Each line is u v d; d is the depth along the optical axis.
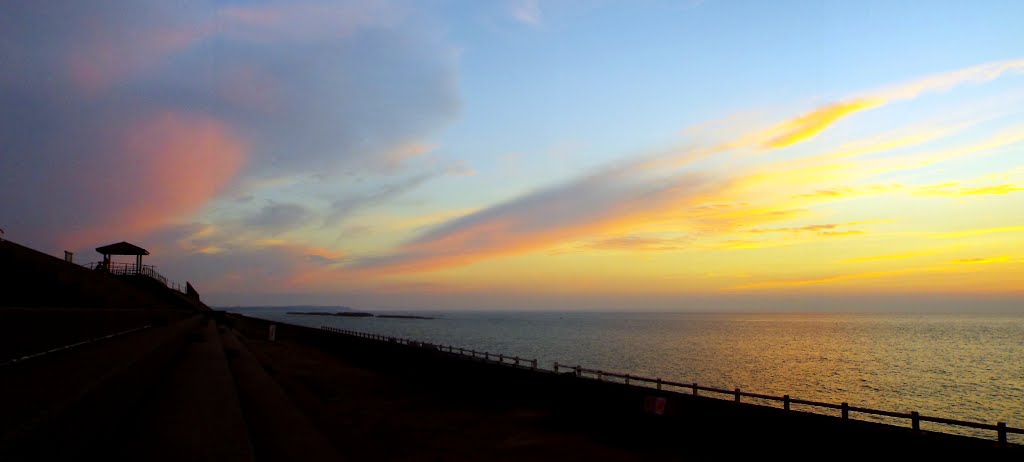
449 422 19.88
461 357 29.67
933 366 61.53
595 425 18.62
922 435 11.04
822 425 12.59
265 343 58.03
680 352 77.81
